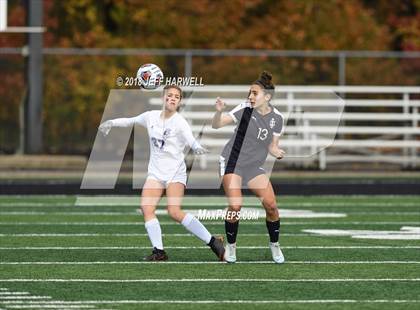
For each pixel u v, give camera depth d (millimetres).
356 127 86125
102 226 54000
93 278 38969
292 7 97938
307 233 51531
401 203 65562
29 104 83250
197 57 85688
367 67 87688
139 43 97562
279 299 35281
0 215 58375
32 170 81250
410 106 87500
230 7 98062
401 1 106500
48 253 44938
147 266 41688
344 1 99812
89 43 97375
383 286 37656
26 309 33531
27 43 83062
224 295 35906
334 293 36312
